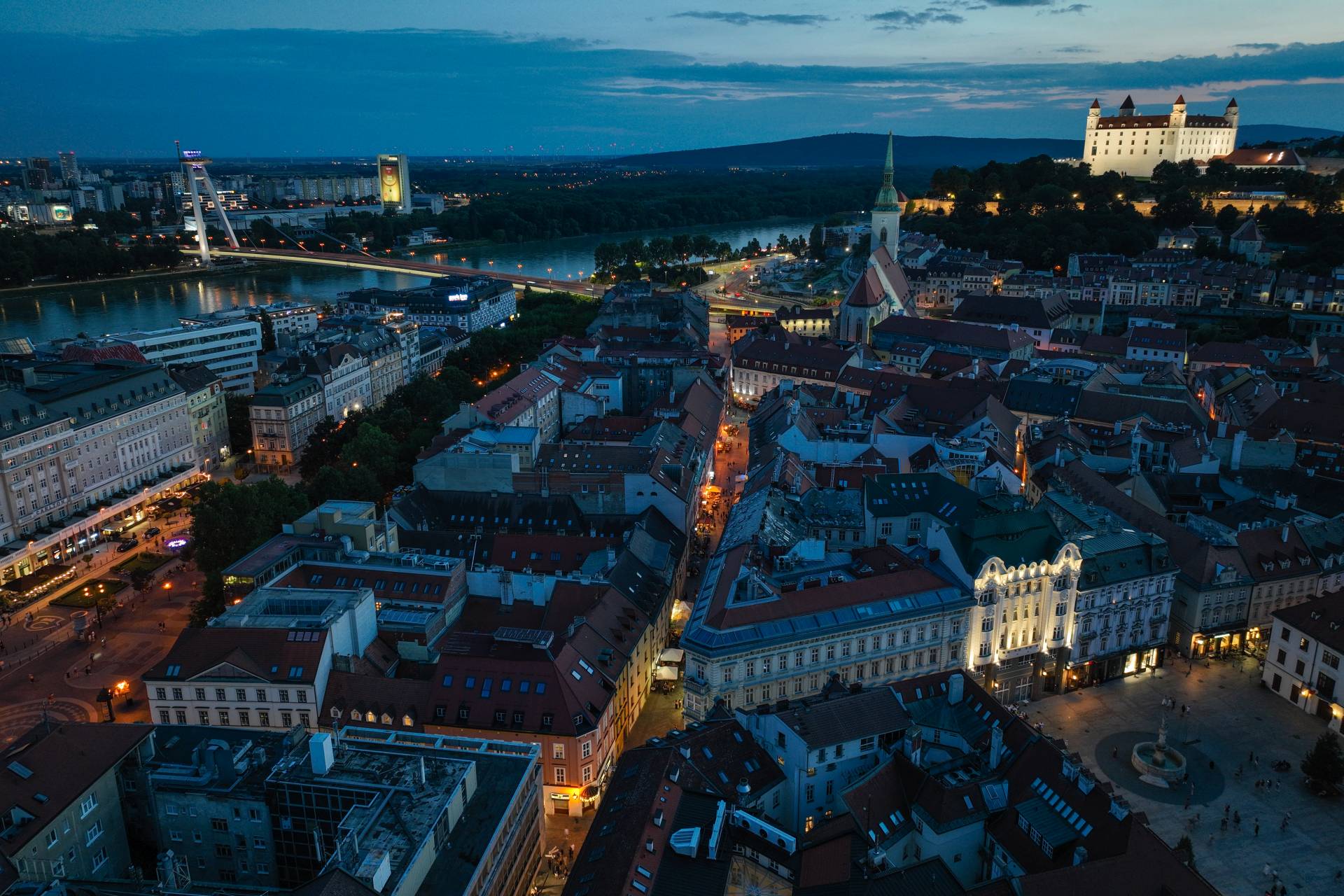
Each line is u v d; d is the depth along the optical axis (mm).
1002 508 168625
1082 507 185125
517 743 122250
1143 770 138750
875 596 148375
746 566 154000
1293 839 126250
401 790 106125
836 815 122875
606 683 145000
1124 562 164875
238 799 109125
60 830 104625
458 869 99250
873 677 149625
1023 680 159625
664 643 178875
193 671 141250
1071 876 96062
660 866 101625
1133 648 167500
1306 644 155000
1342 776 132125
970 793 114500
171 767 113688
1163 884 95938
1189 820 130000
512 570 182875
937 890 97500
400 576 167250
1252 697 160625
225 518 199750
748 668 140000
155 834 115062
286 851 110500
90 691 169250
